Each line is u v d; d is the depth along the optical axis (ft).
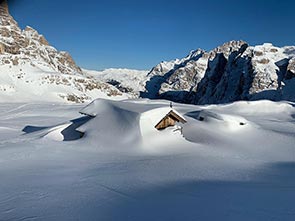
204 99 591.78
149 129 59.52
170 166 43.32
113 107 70.69
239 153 57.52
